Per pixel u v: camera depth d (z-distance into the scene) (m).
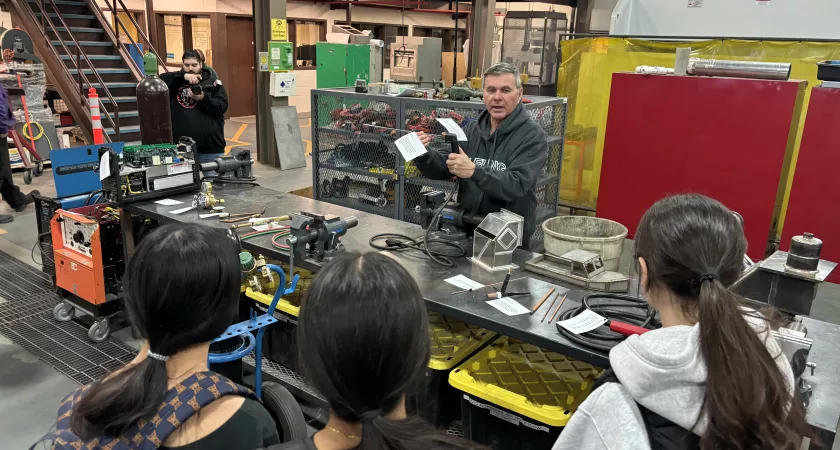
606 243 2.06
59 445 0.90
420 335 0.75
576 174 5.76
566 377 1.99
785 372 0.96
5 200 5.08
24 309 3.36
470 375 1.90
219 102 4.39
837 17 4.64
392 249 2.26
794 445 0.90
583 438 1.02
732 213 1.03
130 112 6.46
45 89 6.36
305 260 2.09
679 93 4.35
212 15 10.40
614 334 1.56
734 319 0.88
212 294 0.93
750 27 4.99
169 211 2.66
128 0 9.87
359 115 4.61
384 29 12.62
